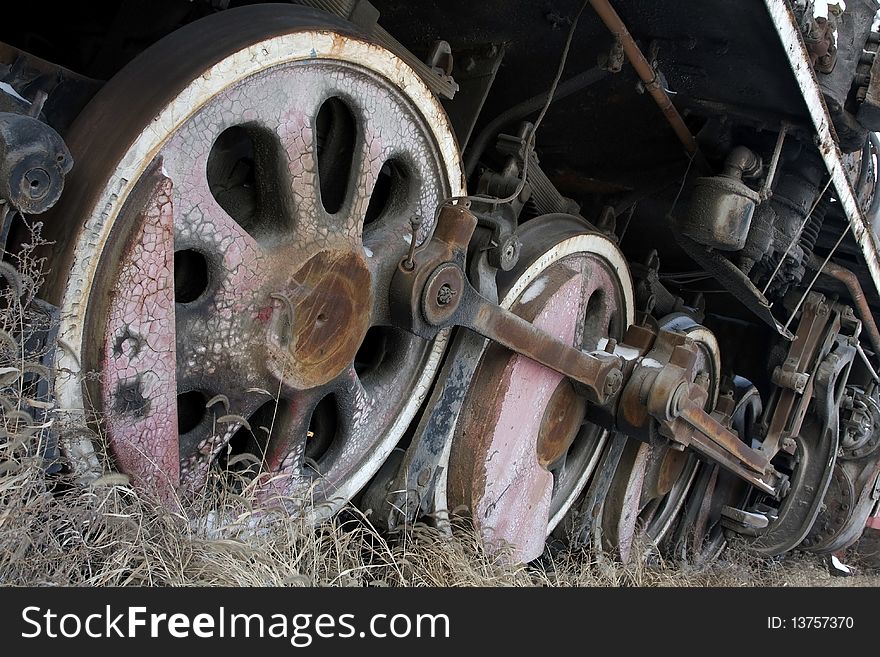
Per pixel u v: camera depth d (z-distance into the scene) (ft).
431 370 9.18
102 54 8.54
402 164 8.25
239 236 6.68
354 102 7.42
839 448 19.21
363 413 8.45
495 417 9.62
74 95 6.61
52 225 5.74
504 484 10.07
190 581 6.08
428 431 9.22
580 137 12.25
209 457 6.97
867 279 16.31
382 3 10.08
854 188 13.52
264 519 7.24
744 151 11.55
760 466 15.16
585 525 12.45
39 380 5.53
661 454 14.33
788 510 18.04
